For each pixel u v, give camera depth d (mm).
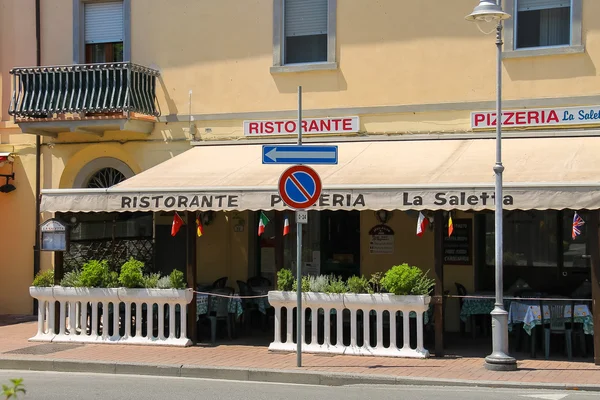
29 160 17188
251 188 12383
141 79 15906
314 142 15109
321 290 12477
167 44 16250
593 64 13508
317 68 15125
